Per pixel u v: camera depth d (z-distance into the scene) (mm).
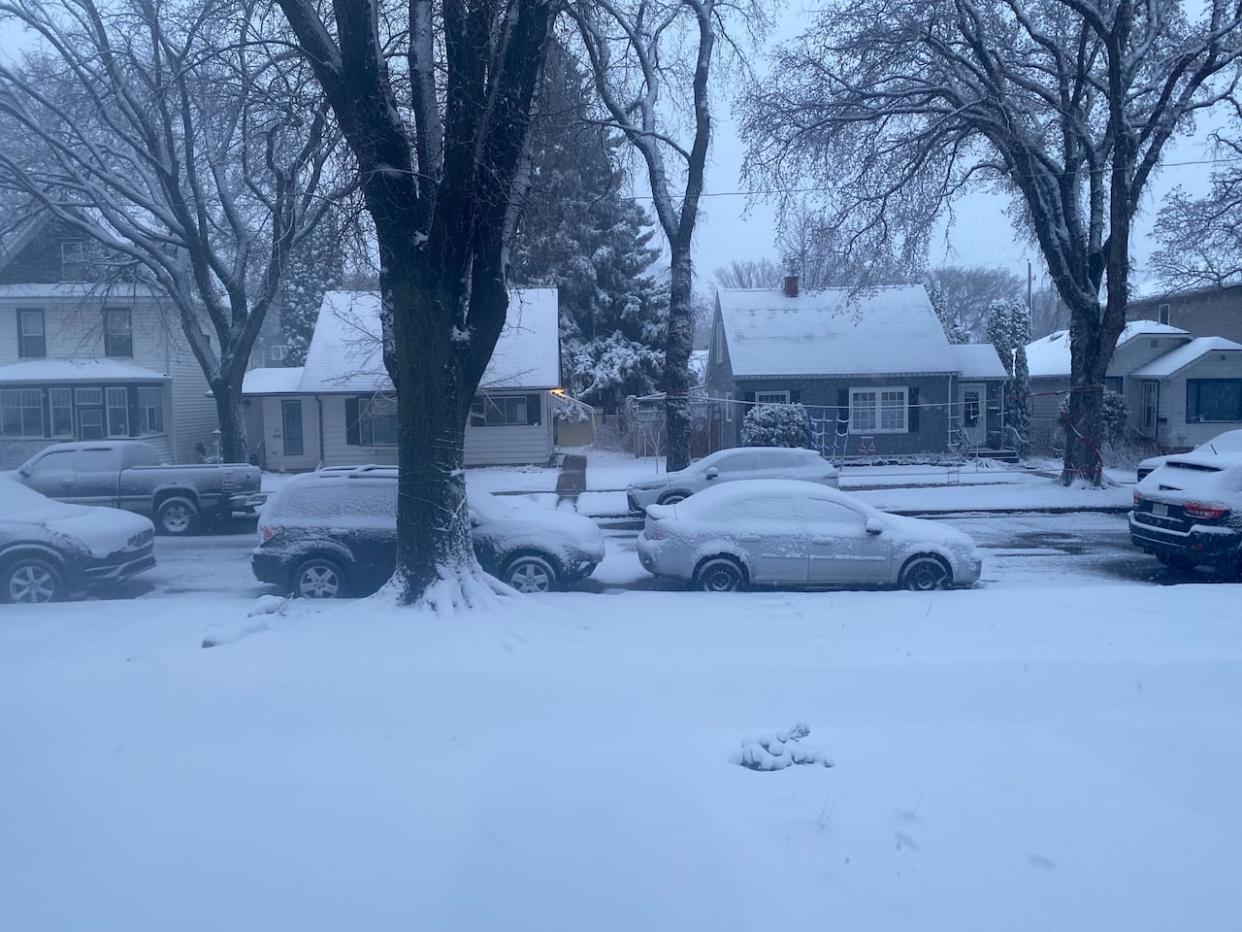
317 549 12352
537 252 15859
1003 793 5473
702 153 22906
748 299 38094
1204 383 36469
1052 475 29094
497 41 10508
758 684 7344
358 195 13312
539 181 14047
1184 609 9938
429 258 10031
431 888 4484
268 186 25125
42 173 23781
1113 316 24516
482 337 10555
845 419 34406
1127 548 17188
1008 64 24594
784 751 5930
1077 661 7875
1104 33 22562
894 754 6043
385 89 10047
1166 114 23312
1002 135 23312
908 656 8070
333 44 10102
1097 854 4789
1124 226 23812
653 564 12758
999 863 4695
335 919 4242
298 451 35281
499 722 6586
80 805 5363
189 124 22484
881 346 35344
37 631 9109
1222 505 13242
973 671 7625
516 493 26203
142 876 4605
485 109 10070
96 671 7703
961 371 34719
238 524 21609
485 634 8773
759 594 11398
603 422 43688
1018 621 9438
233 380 25125
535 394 33906
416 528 10156
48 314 34094
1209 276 32281
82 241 30797
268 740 6297
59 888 4512
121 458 20000
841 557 12516
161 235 26109
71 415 33594
